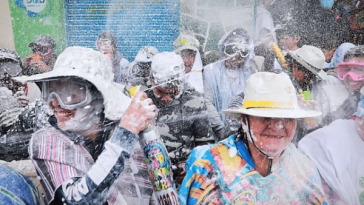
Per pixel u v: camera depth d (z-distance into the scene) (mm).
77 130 1057
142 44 1568
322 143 1269
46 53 1506
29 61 1460
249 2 1558
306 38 1541
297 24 1540
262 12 1541
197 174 1155
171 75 1258
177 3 1564
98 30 1582
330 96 1365
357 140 1294
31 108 1271
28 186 1120
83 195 948
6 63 1403
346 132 1290
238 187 1136
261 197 1146
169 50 1530
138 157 1086
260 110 1099
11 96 1333
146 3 1552
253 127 1120
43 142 1035
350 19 1527
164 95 1264
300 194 1168
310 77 1422
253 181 1144
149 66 1418
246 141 1180
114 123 1073
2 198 1042
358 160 1267
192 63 1437
